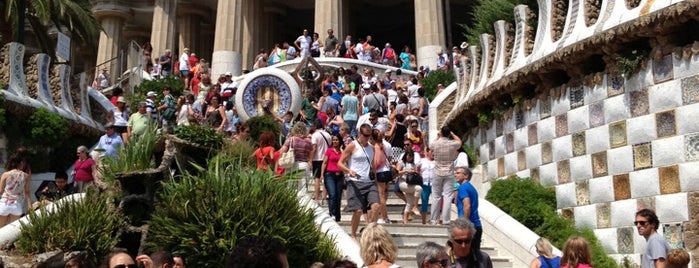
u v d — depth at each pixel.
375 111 14.48
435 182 10.98
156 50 33.00
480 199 11.84
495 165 13.84
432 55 27.80
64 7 20.69
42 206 9.53
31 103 15.43
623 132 10.62
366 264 5.38
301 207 8.62
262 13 35.28
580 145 11.41
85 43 23.55
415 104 18.36
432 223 11.04
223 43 29.70
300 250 8.09
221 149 10.78
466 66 16.47
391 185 13.74
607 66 10.96
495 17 18.59
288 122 16.48
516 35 13.65
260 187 8.34
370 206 9.73
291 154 10.78
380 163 10.62
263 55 26.27
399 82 22.11
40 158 15.50
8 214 10.34
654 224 7.07
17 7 18.98
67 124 16.17
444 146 10.98
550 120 12.13
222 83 21.09
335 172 10.44
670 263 6.46
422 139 13.57
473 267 5.86
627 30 10.23
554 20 12.41
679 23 9.70
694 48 9.64
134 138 10.46
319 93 20.45
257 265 3.84
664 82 10.05
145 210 9.39
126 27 38.22
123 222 9.22
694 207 9.43
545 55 12.08
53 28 34.22
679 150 9.73
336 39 27.19
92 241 8.75
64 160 16.38
